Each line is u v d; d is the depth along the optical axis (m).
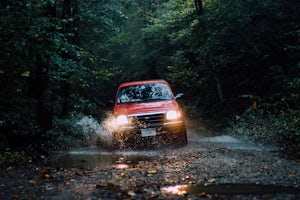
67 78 10.87
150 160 7.33
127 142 9.41
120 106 10.27
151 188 4.86
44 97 9.52
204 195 4.34
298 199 4.06
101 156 8.23
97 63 11.88
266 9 13.39
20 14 7.46
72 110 15.32
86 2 16.92
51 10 9.47
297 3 13.08
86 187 5.03
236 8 13.91
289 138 7.61
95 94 25.02
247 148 8.39
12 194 4.79
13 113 8.05
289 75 12.95
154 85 11.13
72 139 10.52
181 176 5.55
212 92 19.06
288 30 13.46
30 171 6.46
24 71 8.38
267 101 13.00
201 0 17.06
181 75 19.28
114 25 17.22
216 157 7.08
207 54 15.80
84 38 18.00
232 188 4.70
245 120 12.34
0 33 7.35
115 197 4.43
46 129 9.55
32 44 7.90
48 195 4.67
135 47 29.89
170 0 22.36
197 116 18.28
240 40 14.28
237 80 16.52
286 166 5.87
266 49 14.27
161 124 9.33
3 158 7.26
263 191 4.49
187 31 17.38
